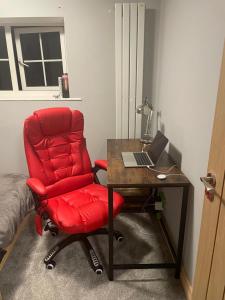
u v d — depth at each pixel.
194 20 1.37
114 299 1.52
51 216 1.62
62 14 2.16
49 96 2.47
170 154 1.90
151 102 2.45
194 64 1.38
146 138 2.28
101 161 1.96
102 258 1.83
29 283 1.63
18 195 1.89
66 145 1.93
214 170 0.99
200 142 1.31
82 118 1.95
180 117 1.65
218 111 0.94
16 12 2.13
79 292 1.57
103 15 2.17
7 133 2.50
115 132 2.54
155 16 2.19
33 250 1.92
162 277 1.67
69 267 1.76
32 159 1.76
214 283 1.02
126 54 2.19
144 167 1.66
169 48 1.92
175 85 1.76
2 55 2.44
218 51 1.09
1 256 1.49
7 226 1.58
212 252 1.03
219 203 0.95
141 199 2.25
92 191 1.90
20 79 2.54
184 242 1.62
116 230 2.07
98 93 2.40
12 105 2.40
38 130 1.77
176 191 1.79
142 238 2.05
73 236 1.88
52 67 2.52
